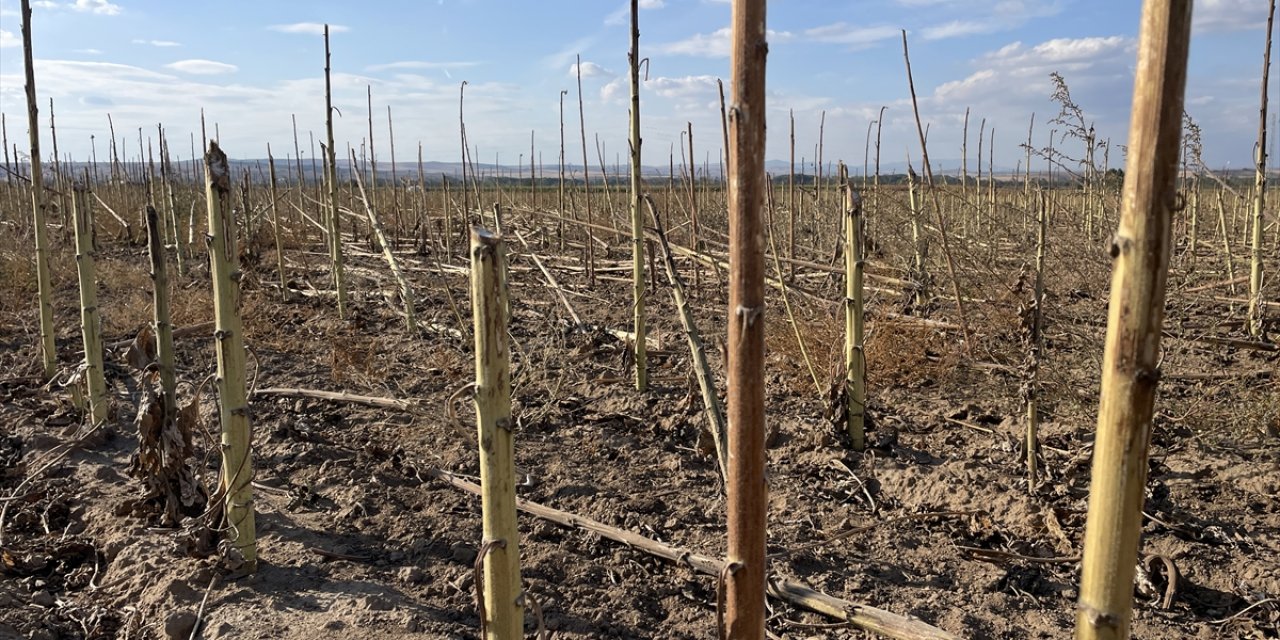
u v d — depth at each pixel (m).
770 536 4.00
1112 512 1.43
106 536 3.96
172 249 13.75
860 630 3.20
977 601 3.42
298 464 4.85
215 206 3.30
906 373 6.46
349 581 3.49
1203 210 12.34
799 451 5.11
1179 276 6.86
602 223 13.80
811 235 11.44
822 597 3.33
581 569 3.66
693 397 5.65
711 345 7.41
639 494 4.49
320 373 6.84
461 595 3.42
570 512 4.27
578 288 10.36
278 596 3.35
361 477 4.66
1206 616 3.29
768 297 8.61
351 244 15.14
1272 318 7.53
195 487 3.99
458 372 6.77
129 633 3.20
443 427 5.42
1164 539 3.81
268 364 7.02
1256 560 3.60
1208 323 7.37
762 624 1.80
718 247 10.74
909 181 8.73
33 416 5.62
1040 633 3.19
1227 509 4.09
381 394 6.13
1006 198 11.55
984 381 6.31
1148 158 1.29
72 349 7.39
